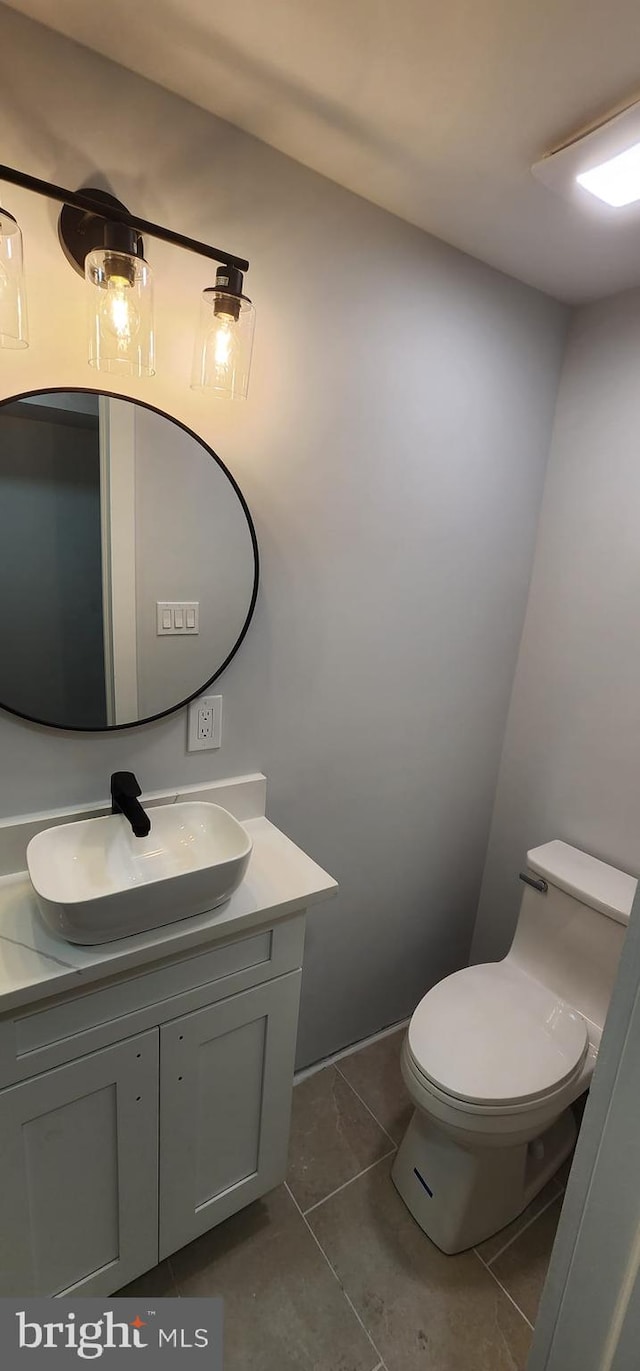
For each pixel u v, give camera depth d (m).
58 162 0.96
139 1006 1.06
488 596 1.86
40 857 1.08
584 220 1.29
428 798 1.93
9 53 0.89
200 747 1.39
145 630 1.24
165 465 1.18
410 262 1.40
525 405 1.75
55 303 1.01
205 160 1.08
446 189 1.24
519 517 1.86
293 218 1.21
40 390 1.03
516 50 0.89
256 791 1.49
